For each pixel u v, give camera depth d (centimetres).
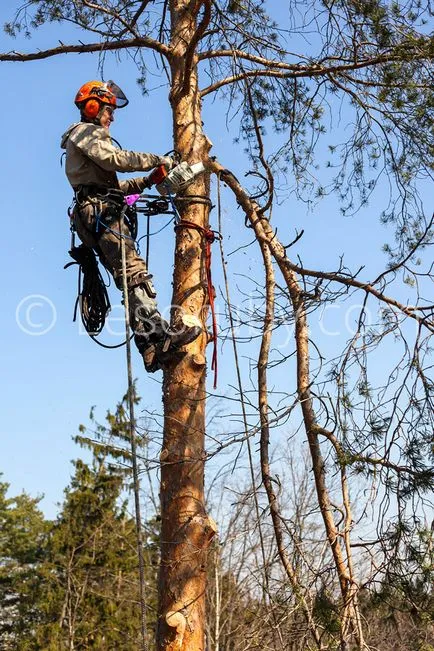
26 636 2462
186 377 589
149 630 1811
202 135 662
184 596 557
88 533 2256
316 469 645
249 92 696
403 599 566
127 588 2214
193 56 652
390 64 720
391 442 573
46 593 2350
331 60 753
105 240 554
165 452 580
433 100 702
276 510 630
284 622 616
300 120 791
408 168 755
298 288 680
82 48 746
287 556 648
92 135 557
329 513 628
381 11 700
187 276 613
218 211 633
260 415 612
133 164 552
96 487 2269
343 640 570
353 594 575
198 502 575
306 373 683
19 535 3400
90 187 565
